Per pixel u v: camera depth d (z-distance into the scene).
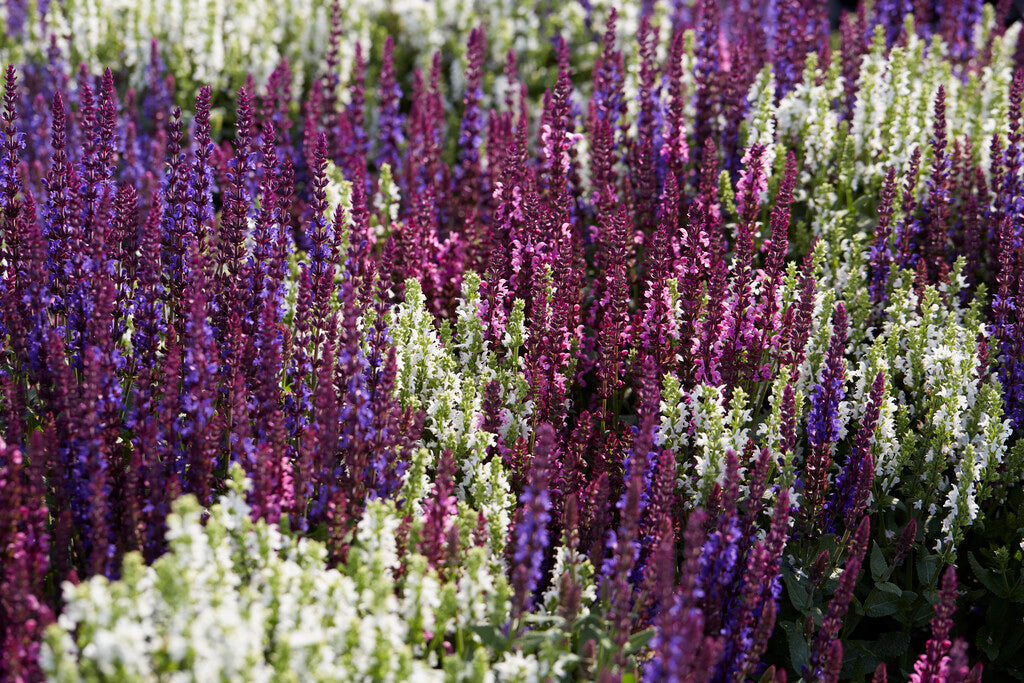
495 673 5.26
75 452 5.66
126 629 3.96
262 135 7.18
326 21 13.46
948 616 5.50
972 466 6.42
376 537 5.11
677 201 8.48
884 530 6.84
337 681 4.40
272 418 5.88
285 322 7.84
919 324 7.60
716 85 10.34
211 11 12.57
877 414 6.49
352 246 7.16
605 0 13.88
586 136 9.99
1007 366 7.48
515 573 5.05
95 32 12.41
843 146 9.41
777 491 6.44
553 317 7.03
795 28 11.41
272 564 4.60
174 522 4.30
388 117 11.79
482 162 10.88
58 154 6.75
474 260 8.70
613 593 5.12
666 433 6.48
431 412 6.71
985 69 10.68
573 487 6.44
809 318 6.96
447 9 14.25
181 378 6.15
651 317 7.29
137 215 6.94
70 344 6.53
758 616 5.58
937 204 8.54
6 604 4.67
